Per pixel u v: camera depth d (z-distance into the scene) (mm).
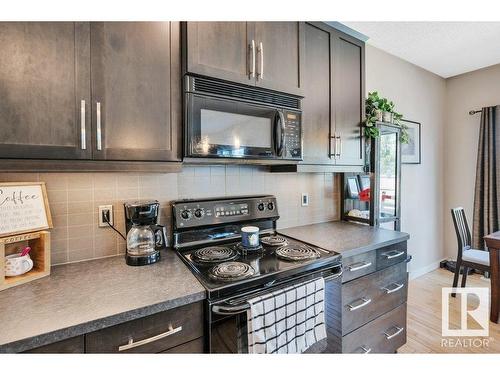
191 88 1227
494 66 3125
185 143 1229
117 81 1109
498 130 3004
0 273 978
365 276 1547
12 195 1056
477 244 3170
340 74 1885
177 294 959
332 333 1481
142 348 892
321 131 1789
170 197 1559
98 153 1072
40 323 777
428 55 2811
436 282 3072
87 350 810
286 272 1177
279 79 1493
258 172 1886
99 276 1123
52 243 1246
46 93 972
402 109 2986
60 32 996
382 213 2293
